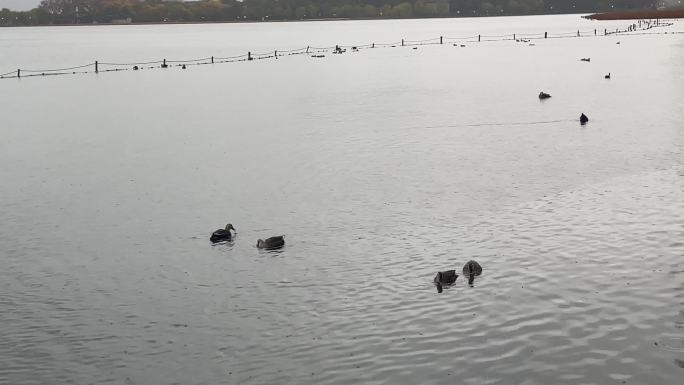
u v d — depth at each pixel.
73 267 27.95
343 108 63.88
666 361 19.59
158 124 58.38
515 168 39.47
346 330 22.02
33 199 37.25
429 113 59.22
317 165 42.09
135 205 35.59
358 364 20.17
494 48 137.25
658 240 27.47
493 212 31.97
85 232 31.89
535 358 20.05
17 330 23.00
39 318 23.78
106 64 124.19
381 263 26.86
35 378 20.34
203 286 25.62
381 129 52.69
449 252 27.59
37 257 29.12
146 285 25.98
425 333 21.59
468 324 21.97
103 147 49.62
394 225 30.97
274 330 22.23
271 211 33.72
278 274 26.31
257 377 19.80
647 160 39.62
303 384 19.38
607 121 51.81
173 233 31.27
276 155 45.12
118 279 26.62
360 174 39.66
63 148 49.69
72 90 84.44
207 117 61.22
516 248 27.58
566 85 73.75
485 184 36.53
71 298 25.19
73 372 20.56
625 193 33.53
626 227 29.00
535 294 23.66
